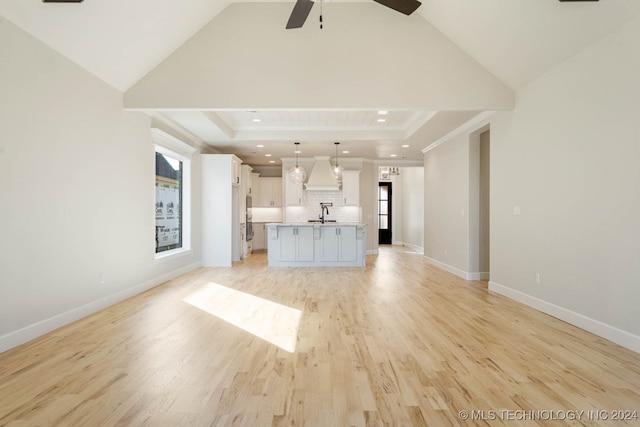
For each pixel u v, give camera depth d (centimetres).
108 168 431
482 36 414
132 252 489
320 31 459
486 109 466
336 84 461
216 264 777
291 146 806
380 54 461
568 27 336
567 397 222
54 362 271
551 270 400
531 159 433
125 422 193
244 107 459
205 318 388
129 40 387
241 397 220
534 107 426
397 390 230
